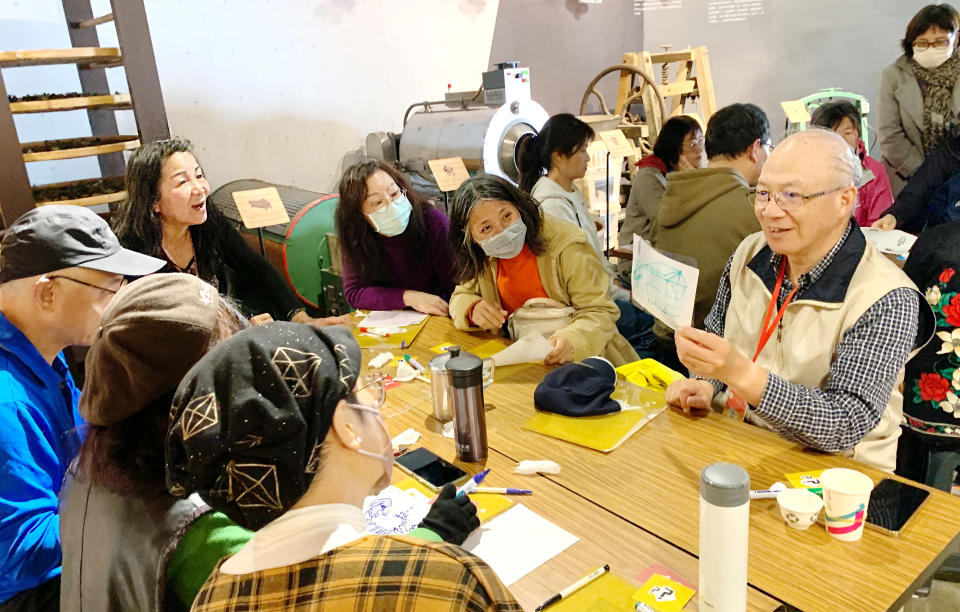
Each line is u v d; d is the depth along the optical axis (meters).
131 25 2.56
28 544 1.22
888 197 3.45
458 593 0.64
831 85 4.10
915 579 1.01
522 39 5.02
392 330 2.33
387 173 2.50
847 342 1.41
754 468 1.33
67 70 3.40
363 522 0.75
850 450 1.45
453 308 2.29
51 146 2.60
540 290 2.19
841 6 3.91
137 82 2.61
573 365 1.69
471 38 4.80
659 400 1.66
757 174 2.62
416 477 1.39
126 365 0.86
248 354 0.69
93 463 0.91
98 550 0.94
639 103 5.06
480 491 1.33
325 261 3.46
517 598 1.03
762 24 4.35
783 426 1.35
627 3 5.29
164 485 0.92
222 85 3.90
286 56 4.09
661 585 1.02
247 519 0.69
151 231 2.26
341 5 4.21
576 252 2.14
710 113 4.48
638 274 1.50
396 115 4.63
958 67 3.29
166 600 0.87
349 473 0.75
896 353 1.36
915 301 1.39
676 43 4.99
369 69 4.43
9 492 1.22
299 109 4.21
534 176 3.08
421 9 4.53
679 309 1.35
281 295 2.69
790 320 1.52
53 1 3.28
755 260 1.63
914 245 1.84
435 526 1.10
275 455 0.66
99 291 1.45
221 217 2.55
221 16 3.81
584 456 1.43
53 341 1.46
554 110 5.29
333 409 0.70
